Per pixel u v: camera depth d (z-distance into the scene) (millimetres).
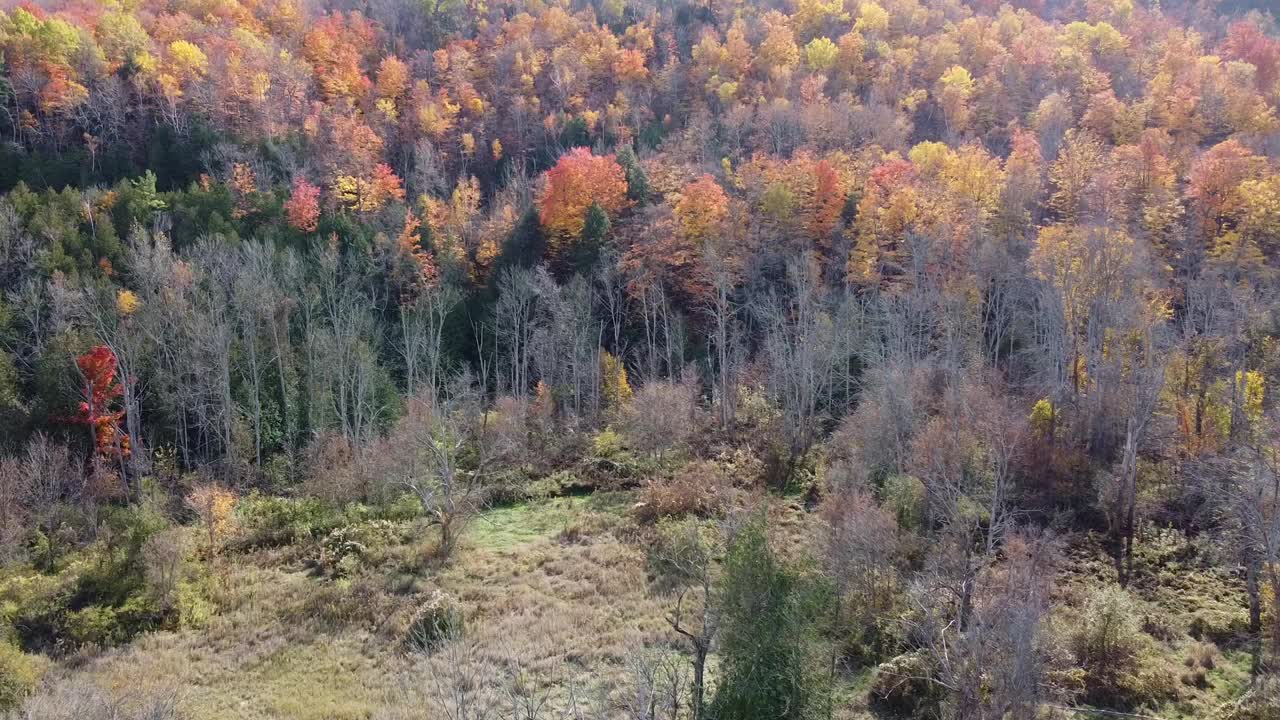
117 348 42031
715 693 18750
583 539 33969
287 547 33969
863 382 45156
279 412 46875
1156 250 47844
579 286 53906
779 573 18188
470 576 30844
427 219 60312
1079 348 41469
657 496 36344
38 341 43156
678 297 58156
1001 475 28234
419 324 50156
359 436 43312
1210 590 27406
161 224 52406
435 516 36094
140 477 37750
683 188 62969
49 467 35312
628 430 45000
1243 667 23250
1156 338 36031
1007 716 18641
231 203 55562
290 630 26984
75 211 51250
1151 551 29906
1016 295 47562
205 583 30203
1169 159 58375
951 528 27359
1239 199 49125
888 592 26312
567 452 44781
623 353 55500
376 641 26188
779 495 37594
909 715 21781
